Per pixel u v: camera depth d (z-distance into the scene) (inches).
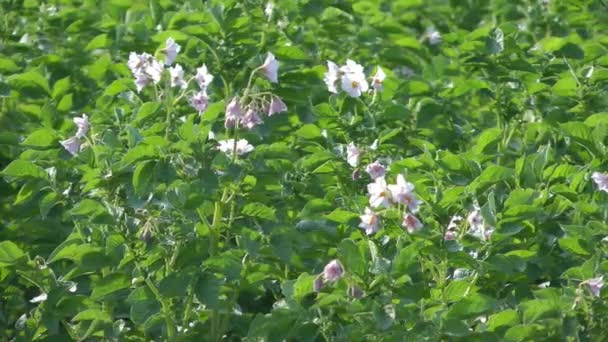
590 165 415.8
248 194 375.9
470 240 370.9
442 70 537.0
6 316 445.7
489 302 354.3
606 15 619.5
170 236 372.2
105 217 369.4
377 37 585.0
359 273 355.9
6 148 495.2
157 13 570.9
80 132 390.9
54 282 395.9
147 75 395.2
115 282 378.0
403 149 472.7
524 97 506.9
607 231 383.9
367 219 361.4
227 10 498.0
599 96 490.6
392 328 351.3
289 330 366.3
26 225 445.1
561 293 364.5
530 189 379.6
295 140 472.1
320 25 585.0
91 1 616.7
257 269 394.9
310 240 396.2
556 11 631.2
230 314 393.7
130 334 398.0
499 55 506.6
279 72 478.9
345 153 441.7
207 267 367.9
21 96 494.0
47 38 583.2
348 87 429.7
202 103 395.5
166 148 364.5
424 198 384.5
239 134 399.9
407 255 359.3
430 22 663.1
